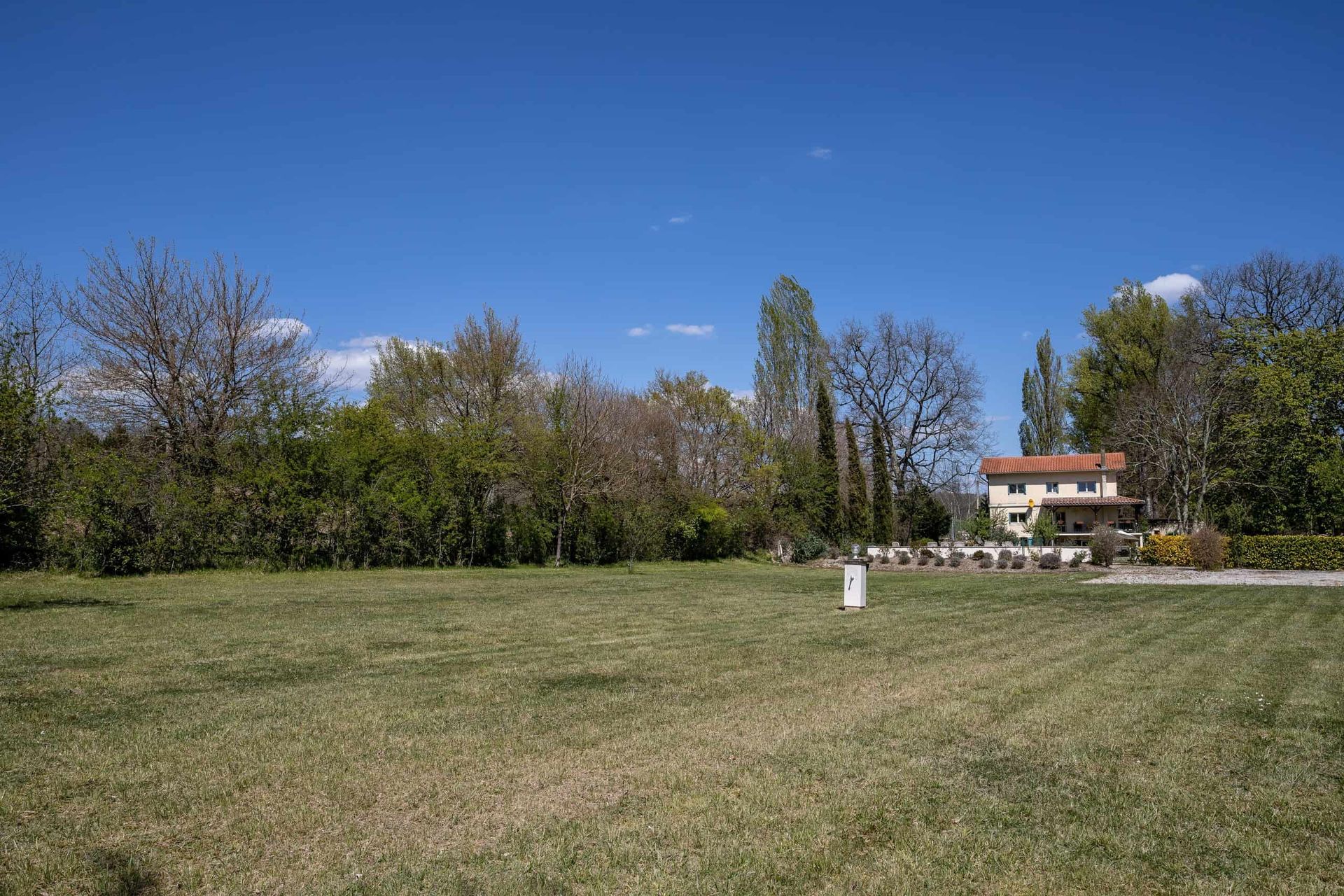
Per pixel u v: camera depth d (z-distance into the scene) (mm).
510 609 15148
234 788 5105
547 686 8203
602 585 21344
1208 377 42156
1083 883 4008
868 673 9016
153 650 9938
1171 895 3900
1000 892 3920
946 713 7172
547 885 3902
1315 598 18109
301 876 3943
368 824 4609
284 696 7559
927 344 49750
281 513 23484
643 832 4543
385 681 8305
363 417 26438
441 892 3811
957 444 49406
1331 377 35344
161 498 21531
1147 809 4953
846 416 50375
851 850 4348
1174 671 9289
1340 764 5832
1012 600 17734
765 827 4629
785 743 6227
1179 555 31281
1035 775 5562
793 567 33969
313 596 16812
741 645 11016
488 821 4676
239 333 25922
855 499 43688
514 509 29875
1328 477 32156
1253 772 5656
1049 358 58906
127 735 6160
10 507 14305
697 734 6449
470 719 6820
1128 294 51500
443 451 27703
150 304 24641
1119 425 48031
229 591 17734
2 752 5676
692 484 38750
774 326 43250
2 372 14086
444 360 34375
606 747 6094
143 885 3822
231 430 24438
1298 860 4273
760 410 43281
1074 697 7844
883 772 5578
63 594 16375
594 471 31172
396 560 26312
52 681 8008
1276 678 8859
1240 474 39062
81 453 20625
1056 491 53438
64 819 4562
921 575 27172
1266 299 42562
